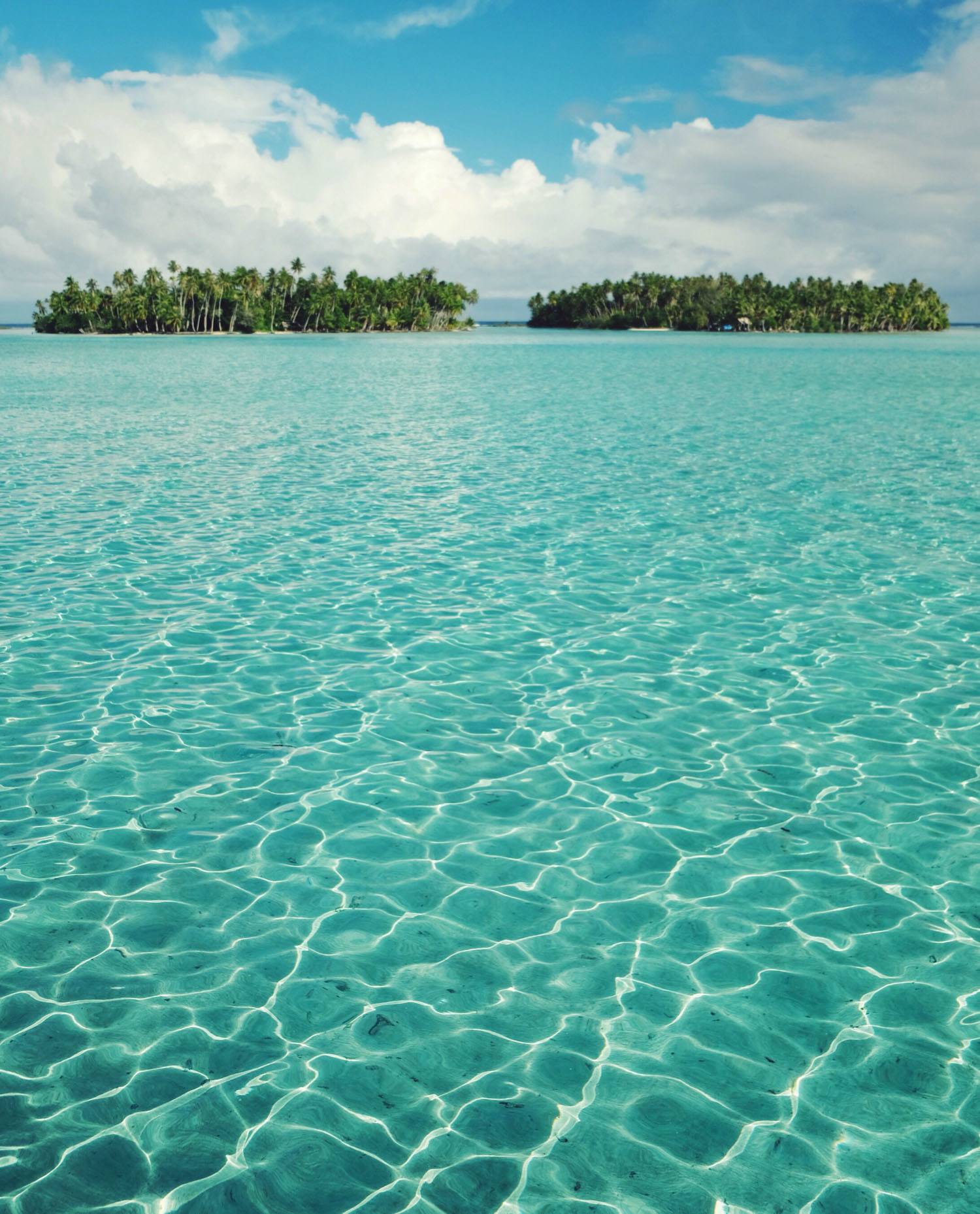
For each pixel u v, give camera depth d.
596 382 38.59
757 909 4.77
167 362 54.06
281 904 4.74
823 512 13.39
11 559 10.80
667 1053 3.78
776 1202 3.12
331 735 6.62
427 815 5.64
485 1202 3.09
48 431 21.61
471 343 94.94
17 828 5.38
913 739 6.61
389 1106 3.48
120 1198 3.07
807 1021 3.97
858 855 5.23
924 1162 3.28
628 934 4.57
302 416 25.47
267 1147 3.29
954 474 16.14
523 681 7.62
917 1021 3.97
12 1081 3.55
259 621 8.90
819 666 7.91
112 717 6.82
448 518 13.10
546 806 5.75
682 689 7.47
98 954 4.32
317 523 12.80
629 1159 3.27
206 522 12.78
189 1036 3.82
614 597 9.70
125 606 9.23
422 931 4.56
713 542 11.79
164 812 5.59
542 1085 3.60
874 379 39.59
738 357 61.06
